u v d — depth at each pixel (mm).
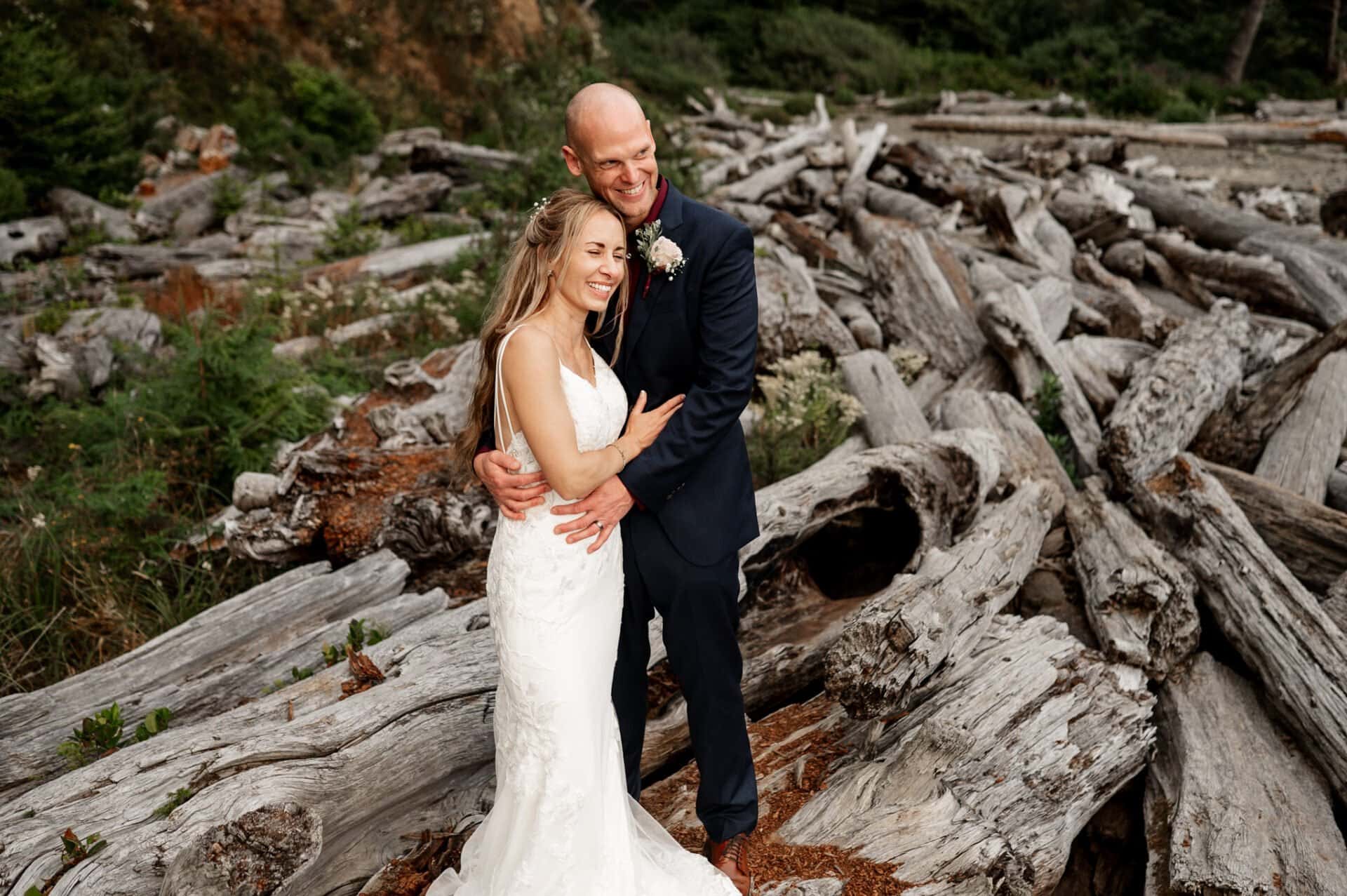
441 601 4105
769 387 5914
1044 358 6113
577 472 2387
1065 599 4297
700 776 2803
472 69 18359
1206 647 4035
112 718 3234
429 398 5863
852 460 4562
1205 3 28031
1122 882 3379
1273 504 4469
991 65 25188
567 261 2383
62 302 8164
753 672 3727
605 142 2416
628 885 2502
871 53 24609
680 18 26109
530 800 2484
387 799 2904
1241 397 5652
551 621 2482
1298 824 2979
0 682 4090
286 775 2711
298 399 5887
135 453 5656
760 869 2854
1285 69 26812
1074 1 27812
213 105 15023
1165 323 6875
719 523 2674
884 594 3574
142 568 4797
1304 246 8508
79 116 11773
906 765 3086
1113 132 16953
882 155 11516
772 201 11180
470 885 2621
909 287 7191
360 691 3236
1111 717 3338
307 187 12820
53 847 2559
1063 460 5625
